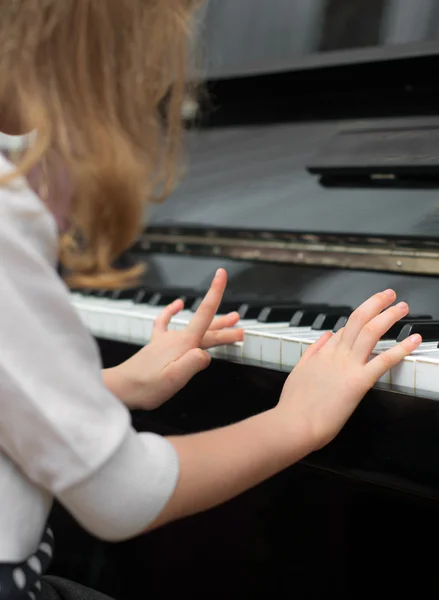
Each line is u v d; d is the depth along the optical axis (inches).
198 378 42.8
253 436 33.3
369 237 49.8
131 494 29.5
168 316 45.5
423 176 48.9
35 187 31.6
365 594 60.2
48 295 28.8
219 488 31.8
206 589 66.4
